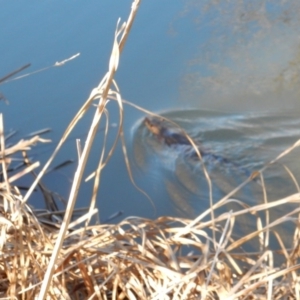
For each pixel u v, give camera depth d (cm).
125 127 486
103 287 174
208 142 502
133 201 406
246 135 509
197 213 408
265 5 670
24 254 177
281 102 546
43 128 452
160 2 643
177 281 160
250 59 591
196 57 579
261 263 174
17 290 172
